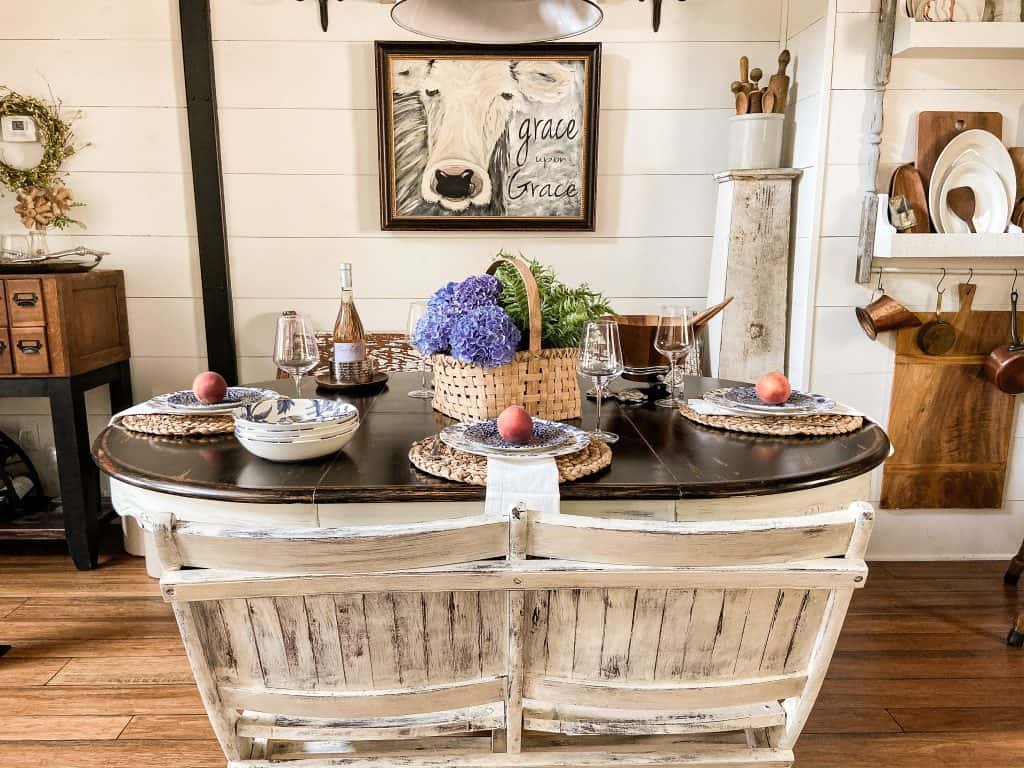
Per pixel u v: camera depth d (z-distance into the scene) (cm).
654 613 92
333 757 104
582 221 288
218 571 87
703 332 295
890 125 247
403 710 97
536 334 160
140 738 178
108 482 307
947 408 264
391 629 92
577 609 92
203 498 126
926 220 246
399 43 273
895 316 246
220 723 98
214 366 293
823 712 187
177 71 278
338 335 218
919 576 262
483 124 280
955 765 169
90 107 279
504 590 91
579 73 278
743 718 104
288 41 276
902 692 195
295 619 91
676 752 104
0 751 174
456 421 171
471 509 129
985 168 246
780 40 280
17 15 273
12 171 277
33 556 279
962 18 232
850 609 238
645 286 298
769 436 157
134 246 290
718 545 86
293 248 291
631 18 278
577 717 103
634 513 130
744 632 95
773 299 266
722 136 287
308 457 138
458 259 294
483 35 198
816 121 248
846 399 264
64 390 253
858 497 144
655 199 291
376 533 84
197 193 281
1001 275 254
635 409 183
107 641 220
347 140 284
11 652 214
